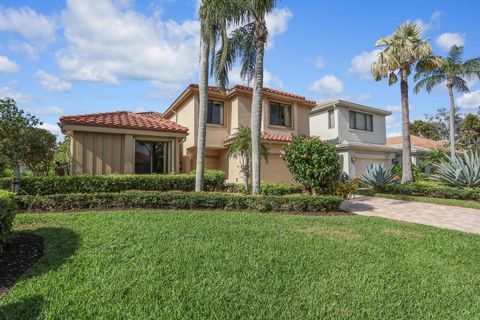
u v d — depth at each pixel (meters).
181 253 5.20
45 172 13.69
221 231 6.79
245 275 4.41
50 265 4.56
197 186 11.61
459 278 4.64
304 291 3.99
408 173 18.69
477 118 41.34
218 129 17.80
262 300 3.71
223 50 10.70
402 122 19.14
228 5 10.35
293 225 7.80
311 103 20.66
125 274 4.30
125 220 7.47
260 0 10.88
